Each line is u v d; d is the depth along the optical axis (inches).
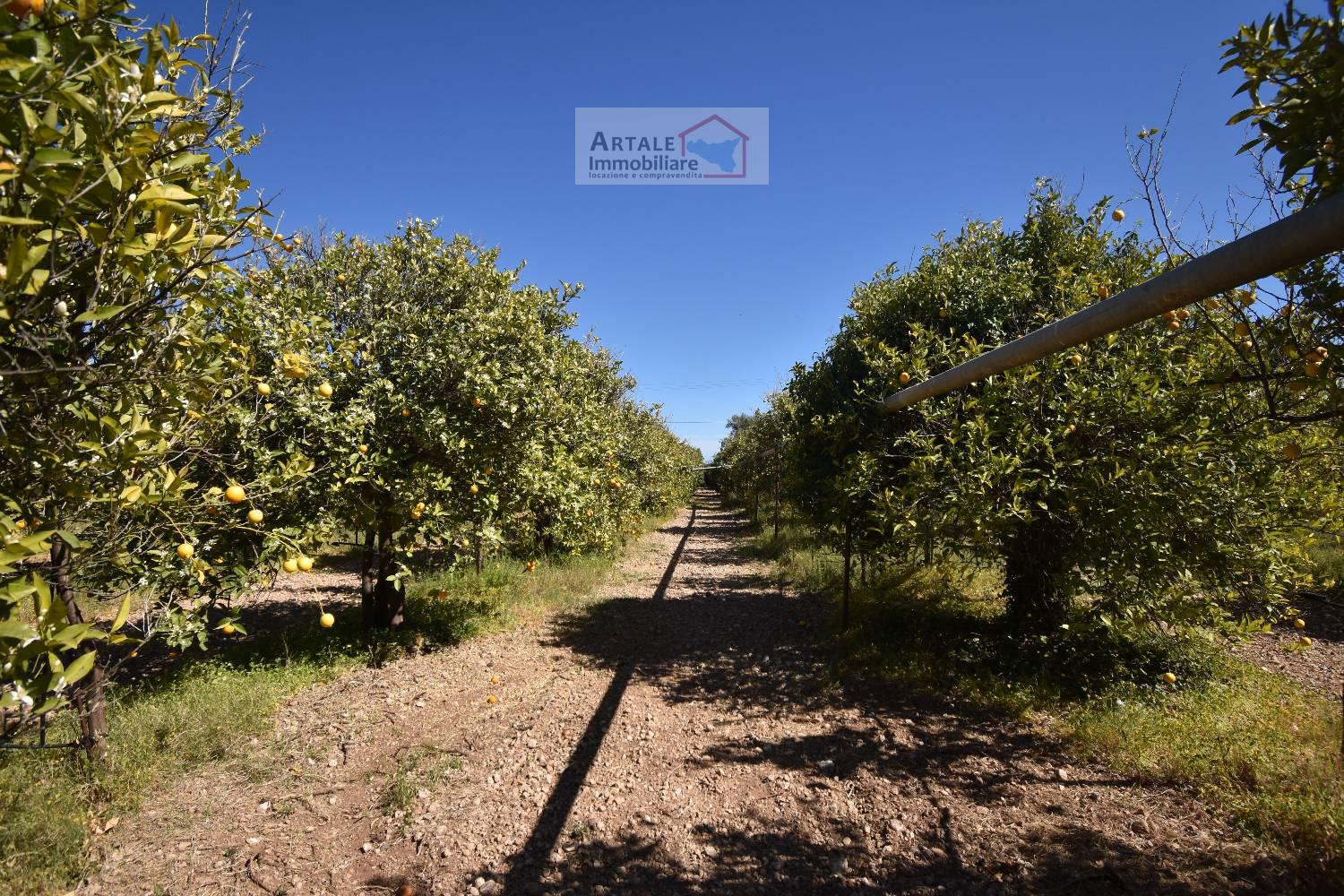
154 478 88.0
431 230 223.1
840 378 222.4
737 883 102.6
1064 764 132.6
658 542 573.6
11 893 96.3
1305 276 90.0
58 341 63.8
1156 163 109.8
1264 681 171.3
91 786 121.3
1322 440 144.9
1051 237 204.2
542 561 362.9
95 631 54.6
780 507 597.9
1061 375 171.0
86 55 53.8
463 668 203.0
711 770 138.2
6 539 53.6
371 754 145.7
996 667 182.2
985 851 106.6
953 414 181.6
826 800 124.7
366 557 230.5
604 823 119.3
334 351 170.7
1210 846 102.2
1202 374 143.4
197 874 105.2
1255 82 76.9
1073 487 161.3
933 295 205.3
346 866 107.9
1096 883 96.7
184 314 77.4
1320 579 221.8
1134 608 157.8
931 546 186.4
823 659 210.8
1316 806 103.3
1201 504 150.7
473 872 106.0
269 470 141.7
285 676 184.4
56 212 53.6
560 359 251.9
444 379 193.8
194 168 69.6
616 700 178.4
